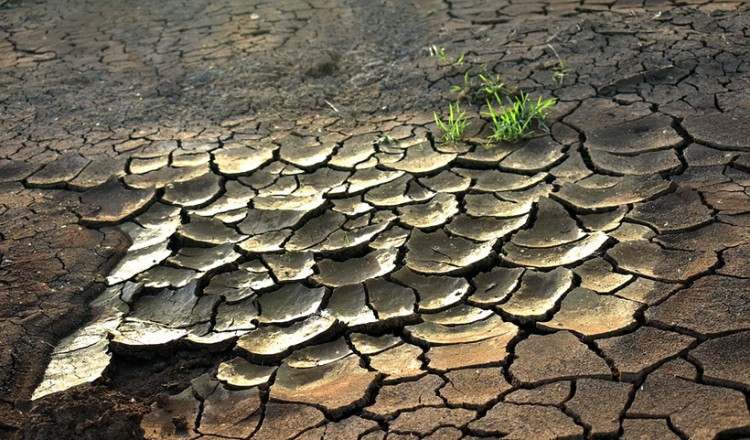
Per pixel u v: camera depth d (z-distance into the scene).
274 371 1.30
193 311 1.42
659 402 1.17
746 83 1.79
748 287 1.29
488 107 1.83
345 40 2.29
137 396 1.30
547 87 1.88
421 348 1.31
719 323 1.25
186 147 1.82
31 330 1.39
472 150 1.71
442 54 2.02
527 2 2.37
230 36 2.36
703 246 1.38
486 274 1.42
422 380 1.25
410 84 1.99
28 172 1.78
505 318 1.33
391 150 1.74
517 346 1.28
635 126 1.71
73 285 1.47
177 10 2.61
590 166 1.62
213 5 2.64
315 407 1.23
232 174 1.72
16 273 1.49
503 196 1.58
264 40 2.32
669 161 1.59
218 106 1.98
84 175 1.75
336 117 1.90
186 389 1.30
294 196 1.64
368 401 1.23
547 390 1.21
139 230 1.60
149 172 1.75
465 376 1.25
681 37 1.99
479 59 2.03
